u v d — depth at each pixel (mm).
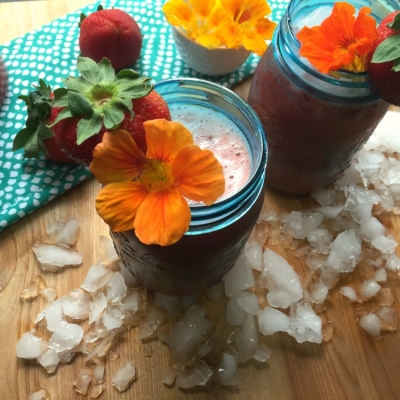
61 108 211
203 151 190
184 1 364
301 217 334
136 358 286
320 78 251
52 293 302
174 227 188
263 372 286
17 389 276
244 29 353
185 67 395
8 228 322
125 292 302
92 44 361
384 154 373
